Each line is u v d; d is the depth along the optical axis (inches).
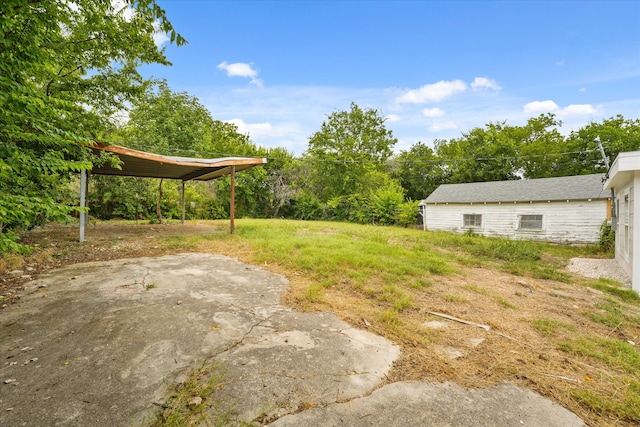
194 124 713.0
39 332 92.7
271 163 789.2
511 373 77.9
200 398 62.8
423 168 957.8
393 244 300.4
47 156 128.5
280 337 93.7
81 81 243.3
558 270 238.8
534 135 820.0
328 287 150.3
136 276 161.0
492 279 187.5
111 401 61.4
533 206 451.8
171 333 93.8
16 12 95.3
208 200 706.8
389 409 61.5
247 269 183.5
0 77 89.4
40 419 55.6
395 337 97.0
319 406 61.9
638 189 182.4
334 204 728.3
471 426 57.3
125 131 538.6
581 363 85.0
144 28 232.2
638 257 179.9
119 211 538.0
